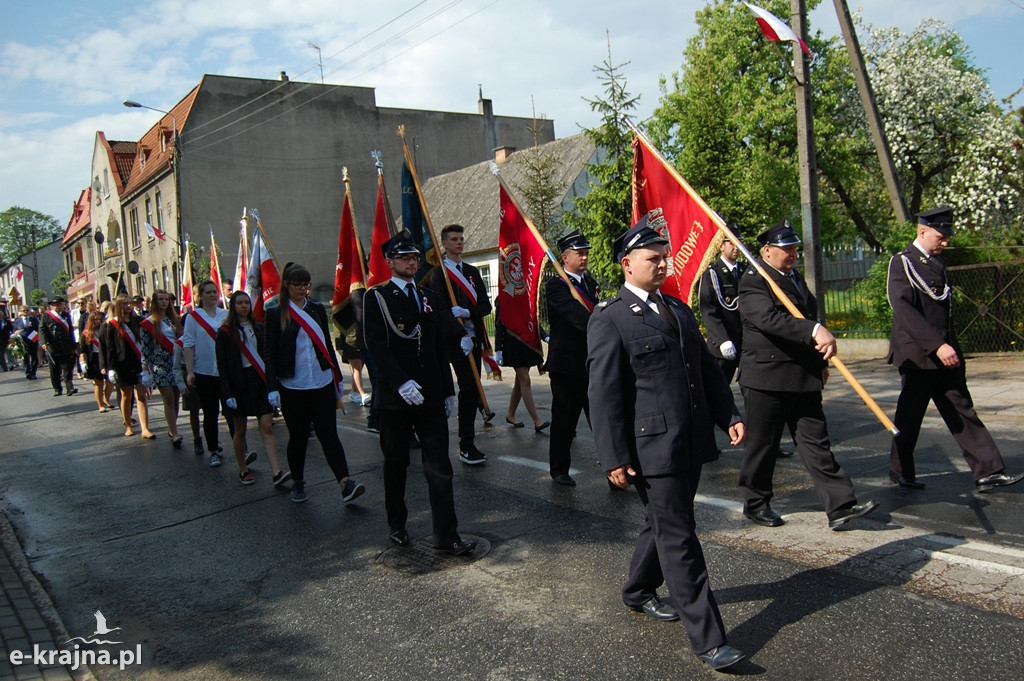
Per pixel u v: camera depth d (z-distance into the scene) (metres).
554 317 6.49
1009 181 19.38
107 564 5.45
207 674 3.81
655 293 3.74
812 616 3.80
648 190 6.49
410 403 4.99
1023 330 11.88
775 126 19.72
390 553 5.22
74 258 51.41
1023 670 3.22
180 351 8.94
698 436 3.58
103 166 40.72
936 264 5.58
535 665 3.59
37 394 17.22
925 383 5.60
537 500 6.14
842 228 21.78
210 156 31.41
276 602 4.59
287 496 6.86
